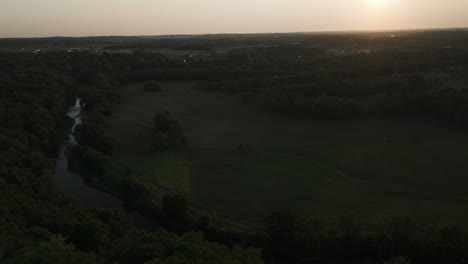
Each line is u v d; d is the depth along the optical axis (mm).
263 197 69000
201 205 66500
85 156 83938
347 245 53375
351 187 71875
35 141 89125
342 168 80625
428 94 111875
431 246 49844
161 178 77125
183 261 31000
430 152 86438
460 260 48250
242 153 90812
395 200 66438
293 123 111500
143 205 66750
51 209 49906
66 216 47719
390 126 104500
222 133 105062
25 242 36031
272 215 54438
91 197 71562
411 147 89812
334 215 61844
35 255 31859
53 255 32344
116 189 74062
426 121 106375
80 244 42875
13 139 80438
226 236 56156
